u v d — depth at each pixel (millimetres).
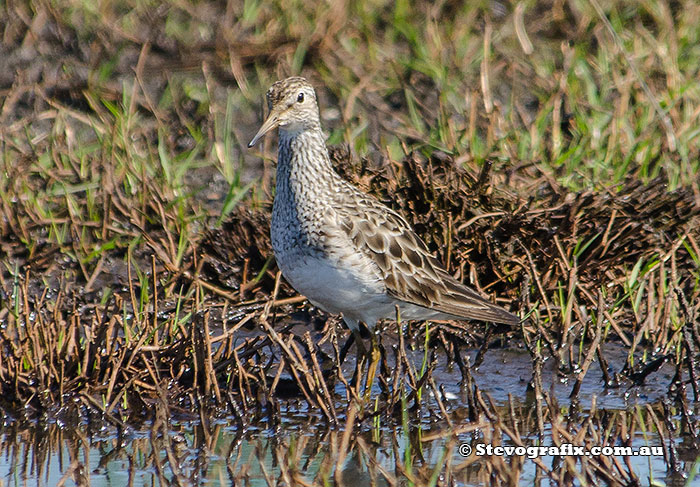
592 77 16312
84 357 10328
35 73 16125
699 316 11570
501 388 10633
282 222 10203
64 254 12914
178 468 8836
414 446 9383
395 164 13031
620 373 10750
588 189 12789
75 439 9602
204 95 15945
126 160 13953
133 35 16812
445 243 11914
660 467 8844
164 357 10461
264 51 16641
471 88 15703
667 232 12547
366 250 10016
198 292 11664
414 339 11648
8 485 8625
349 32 17094
